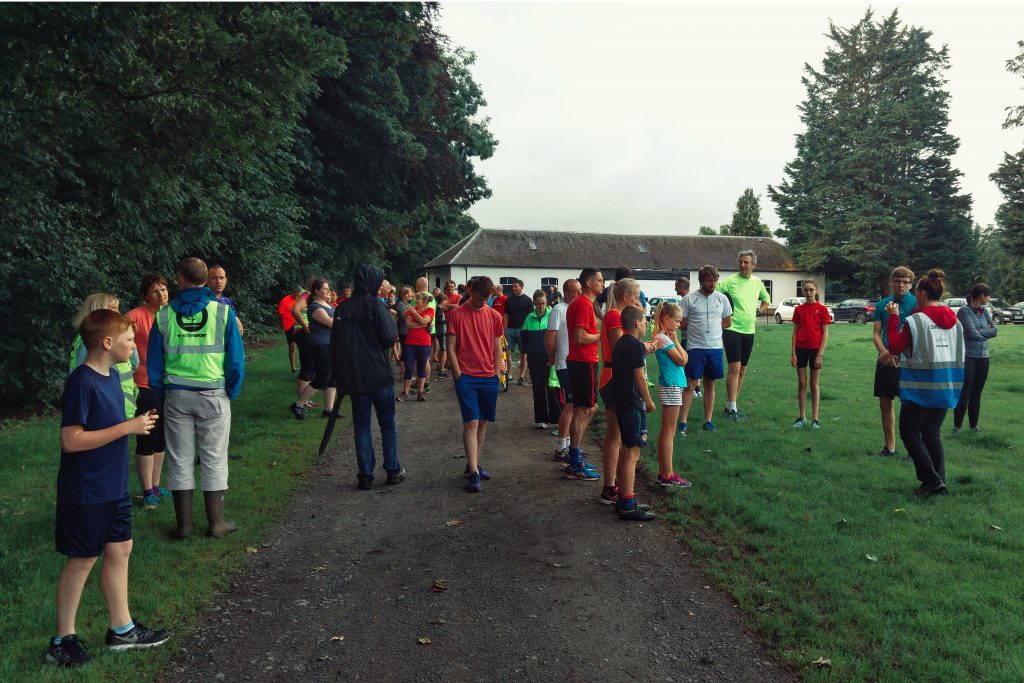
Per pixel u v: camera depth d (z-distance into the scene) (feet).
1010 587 12.75
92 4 19.97
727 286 30.32
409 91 89.35
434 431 29.78
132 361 17.11
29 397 32.73
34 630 11.64
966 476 19.75
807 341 27.55
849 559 14.24
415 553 15.85
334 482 21.89
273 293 81.97
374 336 20.98
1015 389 37.52
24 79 22.58
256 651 11.47
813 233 170.30
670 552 15.71
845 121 169.27
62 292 31.65
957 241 165.07
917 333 18.51
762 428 27.68
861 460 22.33
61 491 10.62
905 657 10.43
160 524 17.13
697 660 11.07
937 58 168.14
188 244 51.90
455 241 196.03
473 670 10.86
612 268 163.12
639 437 17.84
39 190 32.22
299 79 25.29
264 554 15.81
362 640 11.83
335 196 86.63
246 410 32.65
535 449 26.40
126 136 26.71
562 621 12.50
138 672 10.68
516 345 43.06
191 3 23.18
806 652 10.94
